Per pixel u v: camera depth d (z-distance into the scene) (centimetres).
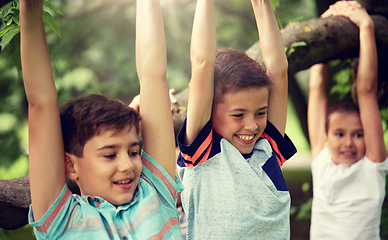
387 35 309
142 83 168
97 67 752
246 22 867
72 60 664
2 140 439
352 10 300
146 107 166
